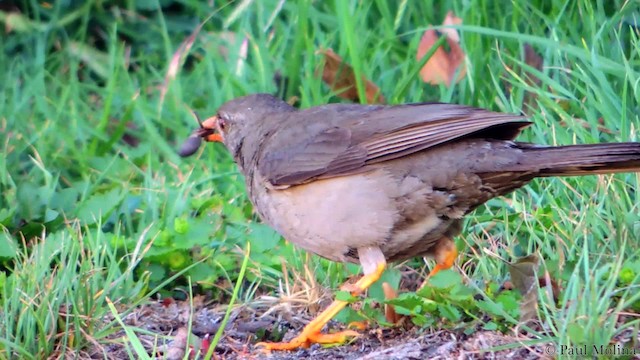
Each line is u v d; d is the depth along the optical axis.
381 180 9.62
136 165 13.31
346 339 9.66
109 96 14.07
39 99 14.37
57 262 10.38
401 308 9.47
